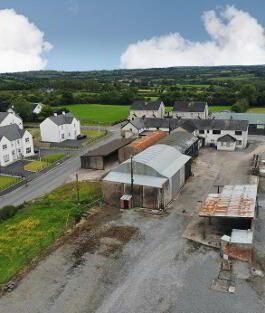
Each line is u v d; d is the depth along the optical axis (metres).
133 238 32.34
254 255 28.89
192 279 26.14
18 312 23.38
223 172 51.19
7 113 88.25
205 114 94.75
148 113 100.38
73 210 38.19
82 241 32.12
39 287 25.89
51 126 78.44
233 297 24.03
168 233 33.06
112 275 26.98
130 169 40.62
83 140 80.31
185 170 46.75
